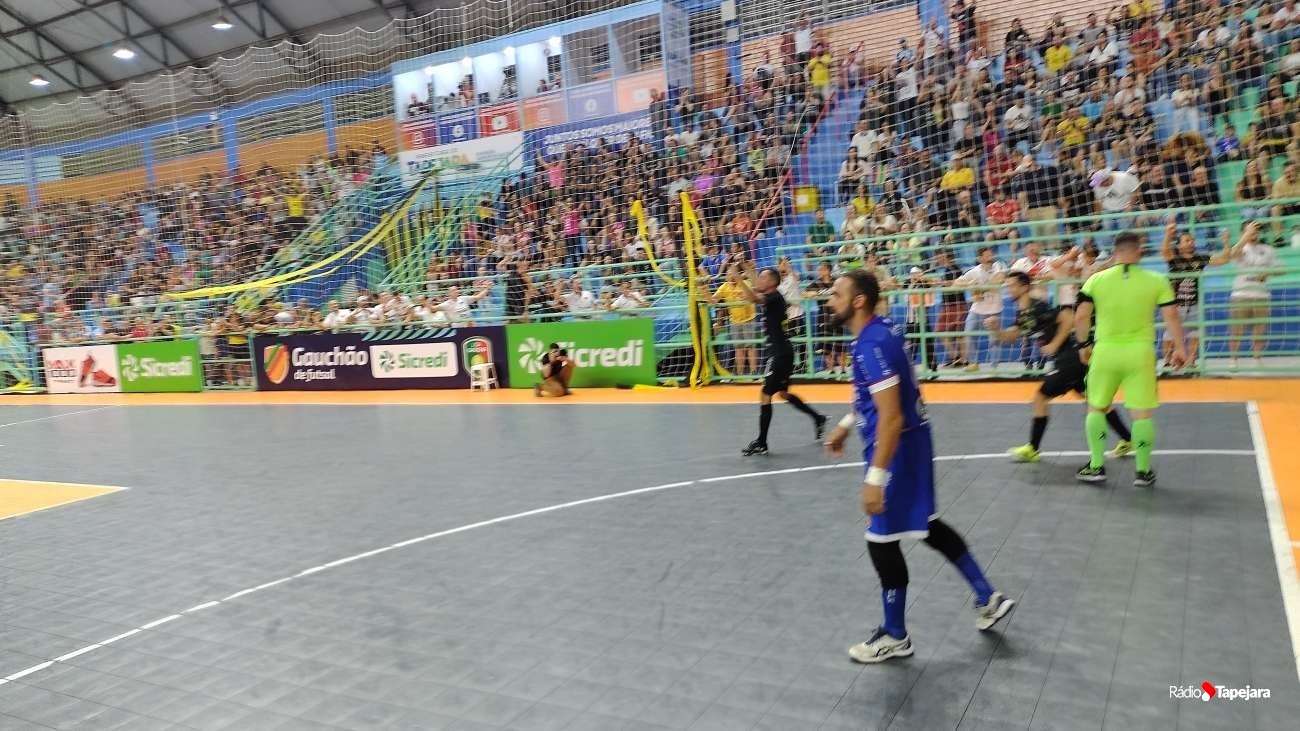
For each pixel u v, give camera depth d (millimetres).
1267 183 12438
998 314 12461
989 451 7770
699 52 19938
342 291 22344
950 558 4078
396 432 11609
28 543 7133
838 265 14344
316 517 7230
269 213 25312
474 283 18234
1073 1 16656
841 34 18359
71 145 29984
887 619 3889
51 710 4039
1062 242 13805
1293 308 11750
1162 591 4402
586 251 18891
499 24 22734
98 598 5605
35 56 29125
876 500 3672
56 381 21781
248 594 5445
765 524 6113
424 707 3775
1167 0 15227
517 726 3547
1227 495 5914
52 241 29125
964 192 14812
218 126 27531
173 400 18328
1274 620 3988
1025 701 3438
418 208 22859
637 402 12766
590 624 4551
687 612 4613
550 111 22188
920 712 3414
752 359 14008
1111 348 6258
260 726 3721
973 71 16234
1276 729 3129
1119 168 14000
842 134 17578
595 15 21219
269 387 18625
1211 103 14016
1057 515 5762
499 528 6492
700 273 14469
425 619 4801
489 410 13117
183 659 4516
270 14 25219
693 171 18891
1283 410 8578
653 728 3451
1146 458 6234
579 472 8203
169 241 27000
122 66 28891
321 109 25703
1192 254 11250
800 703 3557
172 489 8867
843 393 12117
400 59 24344
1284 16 13875
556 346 14250
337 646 4520
